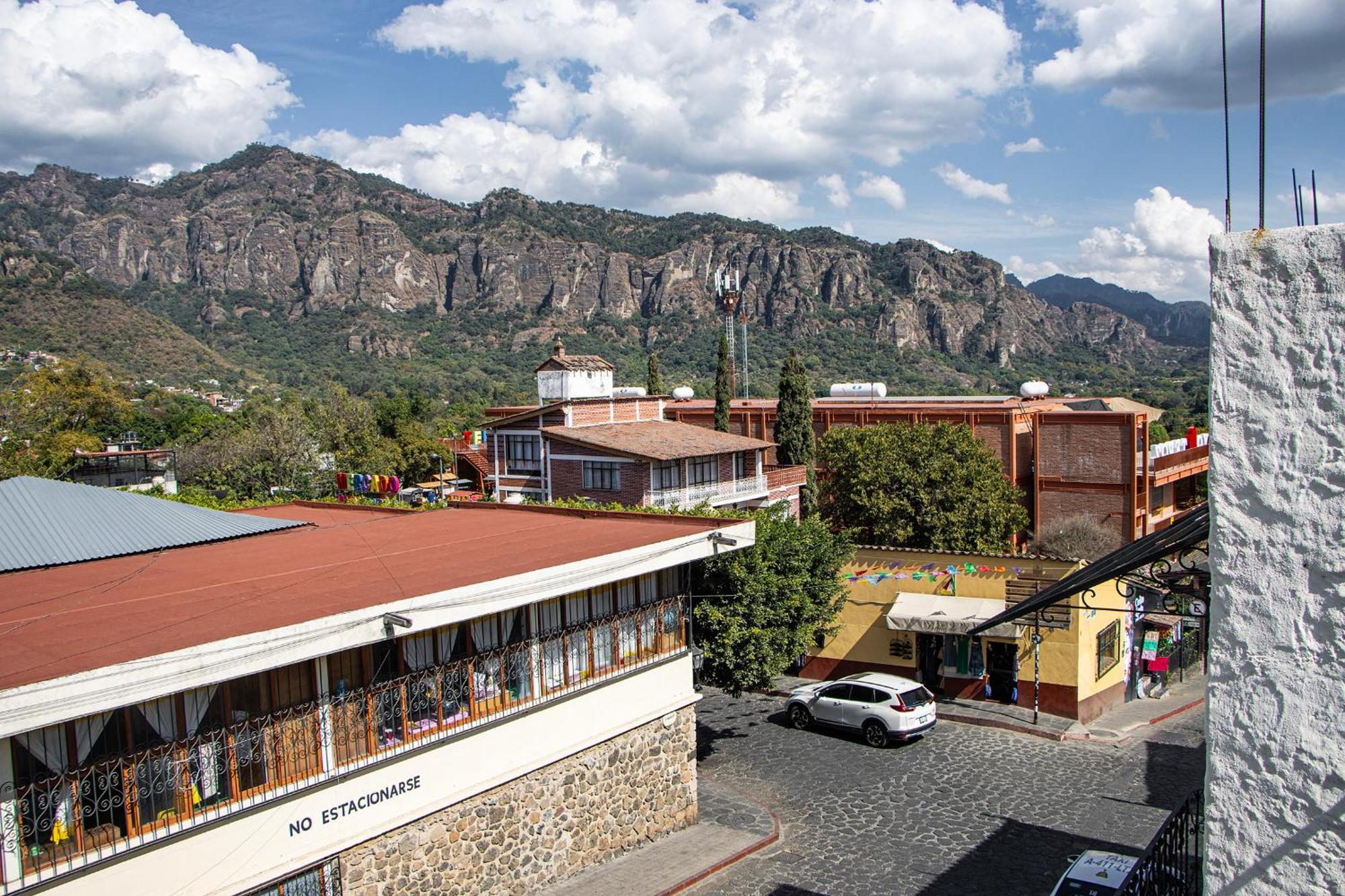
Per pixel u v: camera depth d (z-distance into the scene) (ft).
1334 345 15.75
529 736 55.36
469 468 238.27
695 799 67.62
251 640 41.09
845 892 57.06
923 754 81.56
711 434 139.44
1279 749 16.49
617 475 126.52
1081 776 75.41
